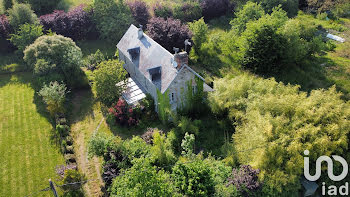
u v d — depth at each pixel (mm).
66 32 56188
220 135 35344
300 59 47000
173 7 63500
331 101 30297
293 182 26297
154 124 37719
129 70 45812
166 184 23609
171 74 34625
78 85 44594
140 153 30484
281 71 45938
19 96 43938
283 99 30812
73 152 33812
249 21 48906
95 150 30766
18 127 38000
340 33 59656
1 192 29719
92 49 57062
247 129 29750
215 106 35000
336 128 27578
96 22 59031
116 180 26562
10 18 52312
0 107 41625
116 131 37031
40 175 31516
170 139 33312
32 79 47719
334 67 47875
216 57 52031
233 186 25688
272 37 42625
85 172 31719
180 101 36969
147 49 40406
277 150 27266
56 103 37875
